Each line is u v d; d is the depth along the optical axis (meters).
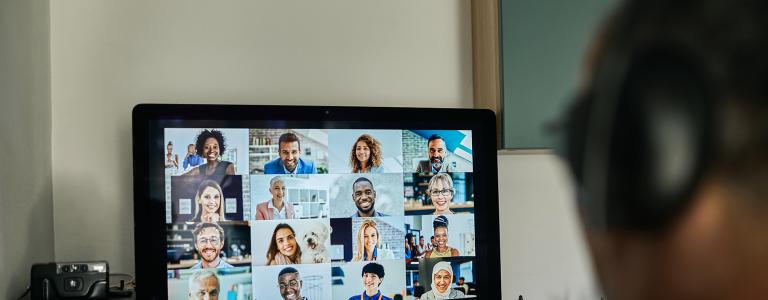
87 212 1.14
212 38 1.20
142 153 0.99
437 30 1.31
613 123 0.10
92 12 1.15
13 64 0.92
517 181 1.33
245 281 1.02
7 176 0.89
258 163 1.03
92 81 1.15
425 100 1.29
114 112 1.15
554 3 1.12
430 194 1.10
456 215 1.11
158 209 1.00
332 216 1.06
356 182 1.07
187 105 1.01
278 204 1.04
